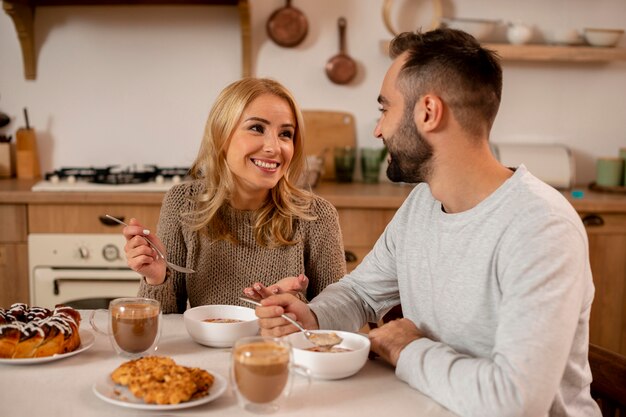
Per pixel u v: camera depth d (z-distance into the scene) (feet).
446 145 4.23
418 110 4.23
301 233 6.09
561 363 3.60
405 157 4.39
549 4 11.42
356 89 11.44
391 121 4.37
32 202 9.51
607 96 11.67
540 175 10.96
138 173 10.47
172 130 11.37
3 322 4.42
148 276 5.49
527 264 3.76
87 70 11.21
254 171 5.74
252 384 3.54
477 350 4.22
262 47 11.26
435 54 4.17
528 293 3.69
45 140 11.33
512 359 3.58
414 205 4.91
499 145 11.14
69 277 9.68
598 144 11.75
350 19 11.27
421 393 3.97
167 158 11.43
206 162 5.99
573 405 4.17
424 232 4.66
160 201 9.54
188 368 3.86
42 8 11.00
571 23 11.48
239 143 5.72
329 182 11.32
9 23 11.07
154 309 4.33
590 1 11.45
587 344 4.22
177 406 3.55
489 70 4.19
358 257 9.77
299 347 4.42
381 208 9.66
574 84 11.61
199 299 5.98
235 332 4.59
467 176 4.27
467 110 4.16
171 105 11.32
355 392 3.95
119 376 3.79
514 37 10.95
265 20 11.19
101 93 11.26
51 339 4.27
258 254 6.01
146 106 11.31
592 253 9.89
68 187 9.73
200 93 11.31
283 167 5.87
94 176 10.48
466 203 4.34
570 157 11.10
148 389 3.62
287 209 6.02
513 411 3.53
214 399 3.75
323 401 3.80
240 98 5.74
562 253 3.75
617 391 4.17
